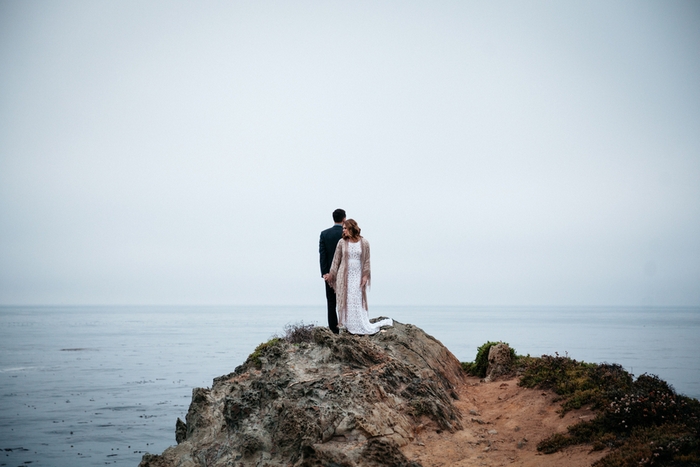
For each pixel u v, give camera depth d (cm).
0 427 7406
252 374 1397
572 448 948
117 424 7562
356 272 1302
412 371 1215
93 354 19450
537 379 1344
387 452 848
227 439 1027
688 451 803
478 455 958
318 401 1002
